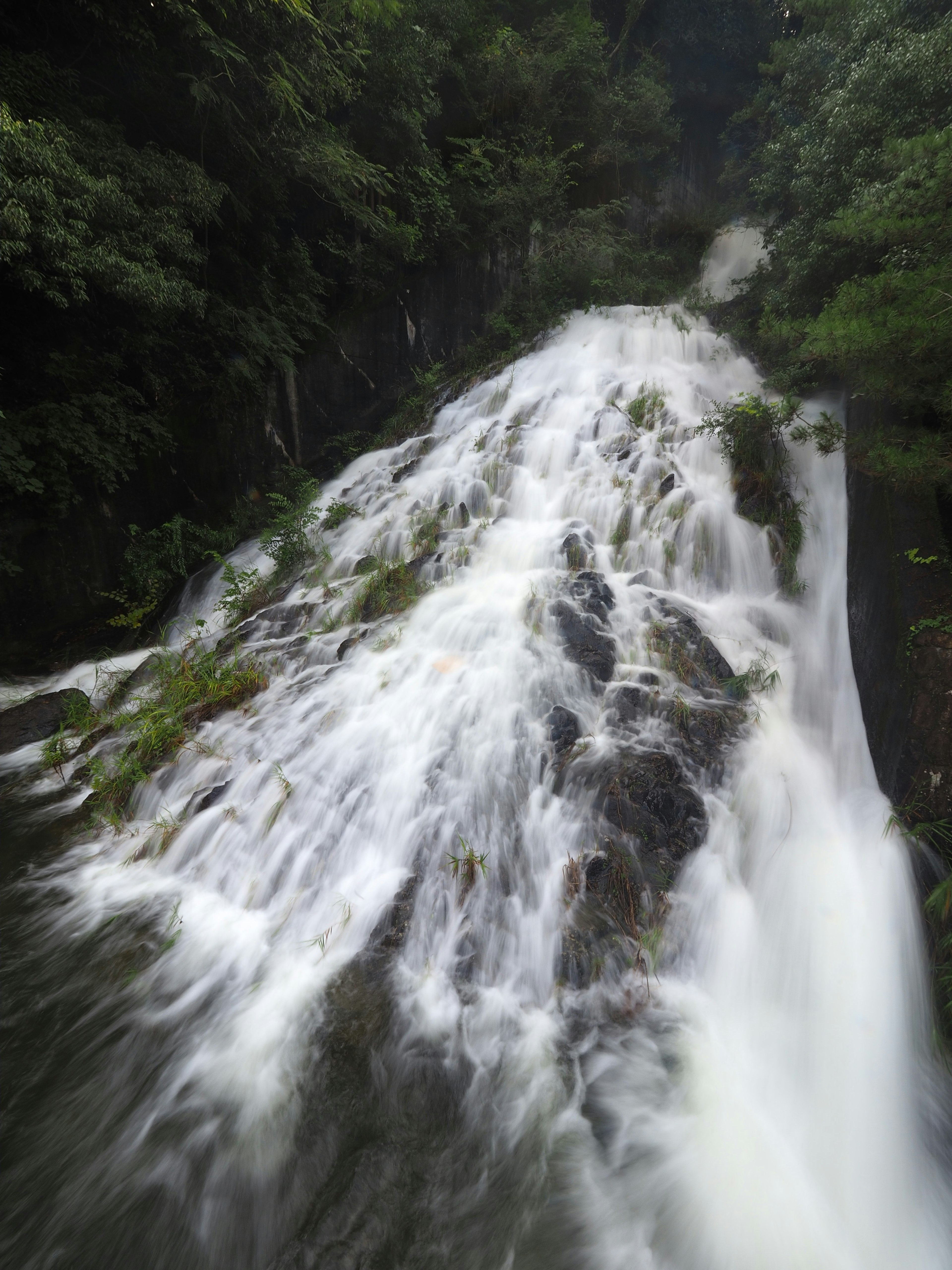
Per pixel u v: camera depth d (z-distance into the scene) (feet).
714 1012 11.94
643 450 28.27
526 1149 9.66
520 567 23.99
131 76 29.07
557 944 12.50
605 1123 10.06
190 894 14.65
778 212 39.50
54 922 13.83
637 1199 9.10
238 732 18.92
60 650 29.04
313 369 40.78
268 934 13.46
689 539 23.39
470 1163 9.45
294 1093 10.30
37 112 24.66
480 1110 10.16
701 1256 8.54
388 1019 11.51
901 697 14.43
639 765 15.20
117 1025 11.44
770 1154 9.80
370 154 43.14
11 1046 11.01
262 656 22.29
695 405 32.76
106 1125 9.76
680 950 12.76
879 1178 9.61
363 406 44.50
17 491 25.96
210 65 28.89
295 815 15.70
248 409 36.73
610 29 66.85
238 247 35.88
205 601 32.58
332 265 42.01
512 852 14.16
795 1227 8.93
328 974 12.36
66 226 22.97
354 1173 9.18
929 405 16.12
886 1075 10.93
